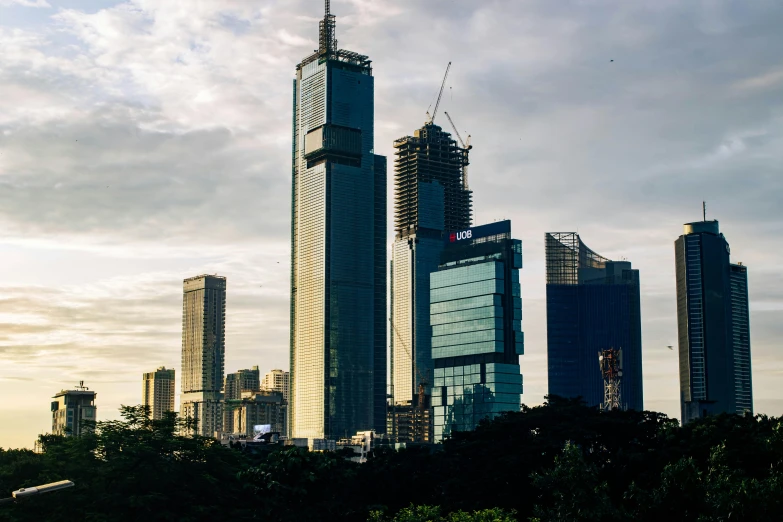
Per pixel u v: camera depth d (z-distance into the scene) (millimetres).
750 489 101312
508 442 196500
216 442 175625
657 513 110562
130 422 170125
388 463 194750
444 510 179125
